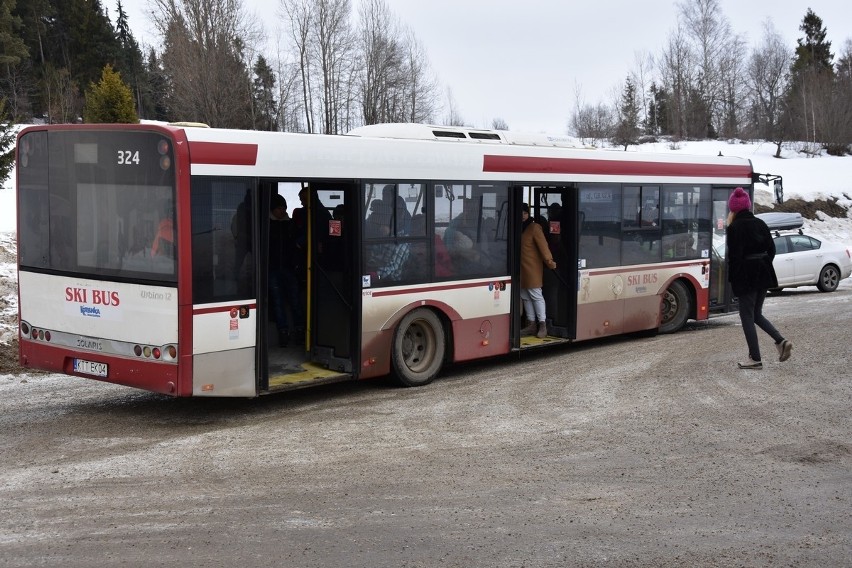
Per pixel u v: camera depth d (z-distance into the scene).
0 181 25.94
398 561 5.24
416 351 10.86
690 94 72.25
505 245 11.74
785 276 22.33
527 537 5.67
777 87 72.06
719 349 12.84
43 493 6.49
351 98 43.06
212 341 8.52
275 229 10.38
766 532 5.81
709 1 72.12
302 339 10.56
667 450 7.78
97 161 8.77
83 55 66.06
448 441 8.09
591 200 12.91
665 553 5.42
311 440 8.12
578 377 11.09
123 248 8.64
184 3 37.75
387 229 10.21
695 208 14.82
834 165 45.53
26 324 9.54
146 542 5.51
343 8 42.38
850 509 6.29
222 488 6.64
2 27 54.41
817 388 10.13
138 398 9.97
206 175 8.38
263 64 42.31
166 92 41.19
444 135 11.34
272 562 5.20
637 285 13.81
